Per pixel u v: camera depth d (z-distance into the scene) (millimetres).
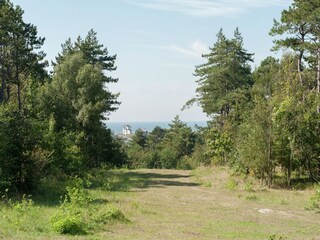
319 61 37938
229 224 18281
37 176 25516
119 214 17812
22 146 25422
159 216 19703
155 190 32562
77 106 44938
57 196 25078
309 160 33906
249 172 39406
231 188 33750
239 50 59500
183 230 16328
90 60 57500
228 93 58500
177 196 28797
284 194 30062
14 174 24828
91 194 26047
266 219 20109
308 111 34000
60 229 13898
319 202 24719
